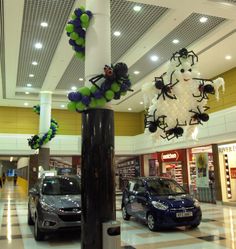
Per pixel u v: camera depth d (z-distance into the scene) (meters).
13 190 27.11
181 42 11.06
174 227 8.41
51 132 16.19
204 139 14.29
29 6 8.58
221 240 6.73
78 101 4.61
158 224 7.71
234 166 14.12
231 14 9.05
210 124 13.87
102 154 4.51
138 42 10.89
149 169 20.80
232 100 14.46
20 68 13.56
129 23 9.63
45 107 16.84
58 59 12.29
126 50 11.70
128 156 22.69
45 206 6.95
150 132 3.79
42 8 8.68
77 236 7.47
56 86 16.31
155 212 7.82
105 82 4.55
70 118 22.64
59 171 17.83
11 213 11.62
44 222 6.79
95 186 4.41
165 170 18.23
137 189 9.27
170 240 6.84
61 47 11.12
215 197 14.20
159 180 9.19
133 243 6.61
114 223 4.22
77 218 6.84
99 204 4.36
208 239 6.86
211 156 14.60
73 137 20.50
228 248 6.07
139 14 9.12
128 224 9.00
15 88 16.42
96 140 4.53
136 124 24.28
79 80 15.36
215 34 10.37
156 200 8.04
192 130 4.03
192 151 15.92
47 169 16.17
